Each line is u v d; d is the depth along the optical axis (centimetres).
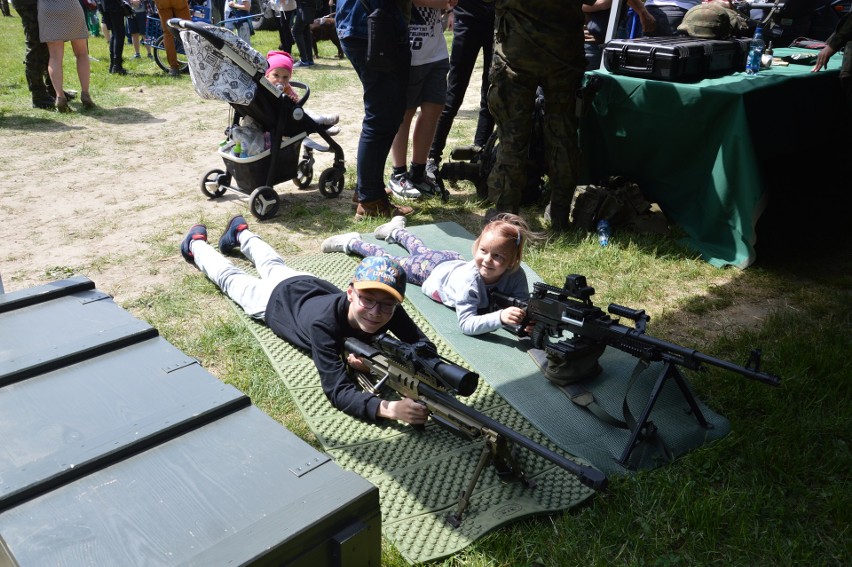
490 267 384
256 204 565
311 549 166
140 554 153
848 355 374
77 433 189
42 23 883
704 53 527
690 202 532
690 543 259
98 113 936
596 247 520
